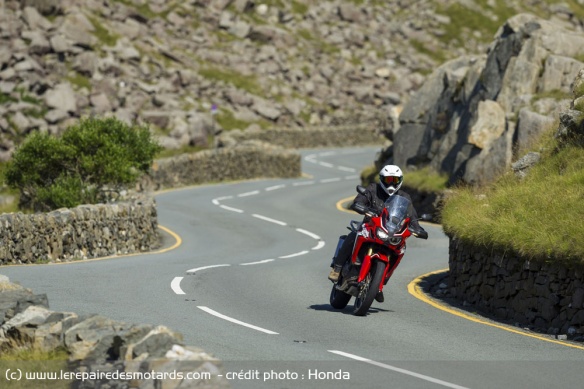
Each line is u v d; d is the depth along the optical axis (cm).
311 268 5616
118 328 2489
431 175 9888
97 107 16600
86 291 4069
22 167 8131
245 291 4353
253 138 18138
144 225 7150
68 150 7994
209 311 3622
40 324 2655
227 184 13262
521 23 9806
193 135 16675
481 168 8662
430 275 5575
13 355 2559
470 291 4503
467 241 4453
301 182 13888
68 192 7919
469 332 3394
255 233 8244
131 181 8238
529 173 5422
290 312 3709
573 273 3591
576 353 3016
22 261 5556
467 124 9662
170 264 5534
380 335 3212
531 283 3853
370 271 3675
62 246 5950
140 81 18612
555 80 9062
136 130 8531
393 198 3641
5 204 9869
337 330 3291
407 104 10969
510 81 9225
